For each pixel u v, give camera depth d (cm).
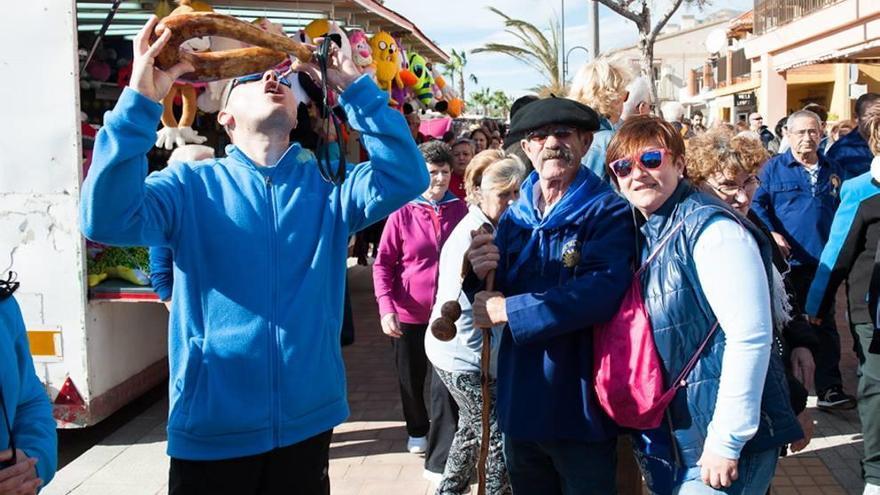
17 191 517
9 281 246
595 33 1354
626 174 274
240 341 266
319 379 279
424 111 1219
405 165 286
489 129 1032
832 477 480
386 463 511
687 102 4003
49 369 527
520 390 300
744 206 341
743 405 249
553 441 295
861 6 1633
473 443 396
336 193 294
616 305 276
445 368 393
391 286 502
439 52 1395
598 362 280
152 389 682
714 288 256
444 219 497
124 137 241
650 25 1125
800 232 592
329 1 678
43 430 246
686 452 265
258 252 271
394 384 685
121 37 645
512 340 307
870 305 386
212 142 774
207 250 270
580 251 290
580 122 295
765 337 252
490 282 306
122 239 253
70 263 519
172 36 250
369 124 284
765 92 2219
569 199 296
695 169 342
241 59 269
